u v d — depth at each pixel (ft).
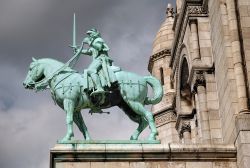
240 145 88.07
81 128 92.89
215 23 103.55
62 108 93.61
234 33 95.96
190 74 110.42
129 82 93.50
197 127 114.11
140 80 94.38
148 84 96.02
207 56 110.32
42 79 95.91
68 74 93.76
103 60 94.53
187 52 118.93
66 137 88.79
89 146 88.07
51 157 87.40
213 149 89.66
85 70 93.25
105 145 88.48
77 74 94.07
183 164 88.84
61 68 94.48
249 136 88.22
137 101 93.04
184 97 128.47
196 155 89.35
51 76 94.07
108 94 93.50
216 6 102.58
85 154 87.76
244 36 95.35
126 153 88.22
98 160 87.76
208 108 104.99
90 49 97.25
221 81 99.60
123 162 88.07
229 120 94.38
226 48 96.22
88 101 92.12
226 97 96.02
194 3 115.24
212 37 106.83
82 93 92.02
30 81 95.66
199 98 107.14
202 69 108.37
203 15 114.32
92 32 97.55
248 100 91.50
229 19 97.66
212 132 102.94
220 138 102.47
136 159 88.28
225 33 97.35
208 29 113.09
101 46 96.22
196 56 110.73
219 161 89.61
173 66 136.05
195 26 113.80
